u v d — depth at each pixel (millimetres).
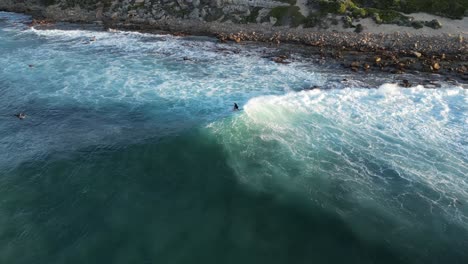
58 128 20062
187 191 14648
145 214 13477
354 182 15273
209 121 19859
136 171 15922
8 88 25469
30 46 35562
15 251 12039
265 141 17734
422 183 15477
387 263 11516
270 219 13188
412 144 18281
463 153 17672
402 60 32062
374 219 13281
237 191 14500
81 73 28469
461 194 14891
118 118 21203
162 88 25609
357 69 29812
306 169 15906
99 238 12445
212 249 11992
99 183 15203
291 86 26078
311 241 12273
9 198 14414
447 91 24141
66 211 13727
